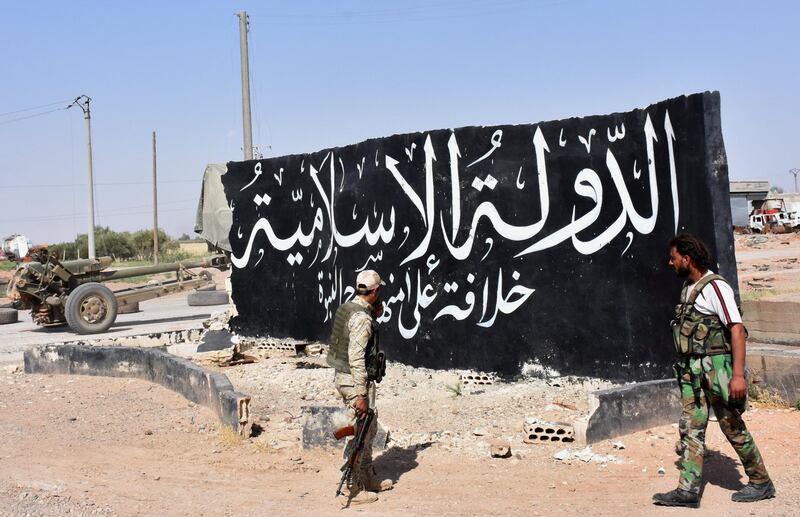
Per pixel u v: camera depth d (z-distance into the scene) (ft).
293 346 42.37
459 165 32.86
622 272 27.25
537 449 21.30
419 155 34.58
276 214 43.60
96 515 16.87
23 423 26.81
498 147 31.32
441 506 17.03
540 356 29.76
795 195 172.14
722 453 19.45
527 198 30.32
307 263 41.60
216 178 47.32
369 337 17.87
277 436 24.08
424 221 34.40
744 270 84.17
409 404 28.07
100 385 34.32
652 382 22.67
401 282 35.50
